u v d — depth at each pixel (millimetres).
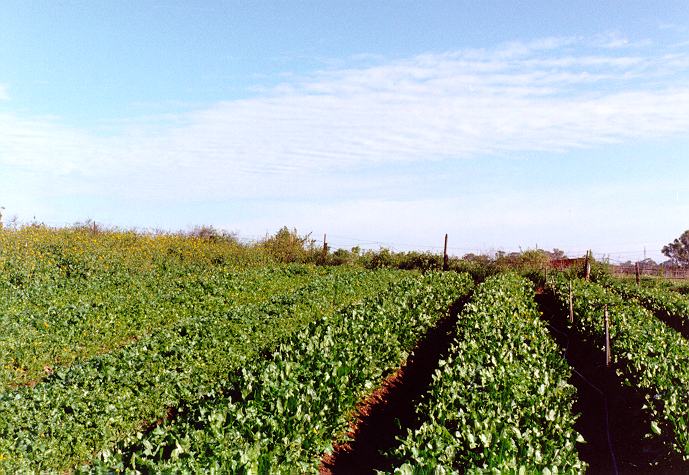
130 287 21203
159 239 32531
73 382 9797
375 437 10180
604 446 9695
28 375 11625
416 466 5871
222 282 24094
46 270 21500
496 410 7875
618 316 16125
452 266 42375
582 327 16516
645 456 8875
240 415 7004
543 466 6316
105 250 25859
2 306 15898
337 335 12430
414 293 20312
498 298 19594
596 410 11406
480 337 12469
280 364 9328
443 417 7547
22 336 13141
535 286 35500
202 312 18297
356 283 28422
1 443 7531
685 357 11773
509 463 6105
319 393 8648
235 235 40062
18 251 22359
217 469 5543
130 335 15438
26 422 8258
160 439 6426
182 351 11750
